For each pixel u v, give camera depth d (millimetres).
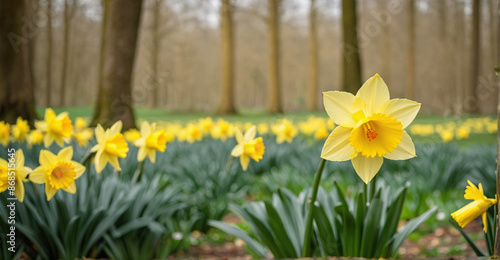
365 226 2080
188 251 3471
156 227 2746
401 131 1380
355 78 12898
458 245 3561
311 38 31484
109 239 2660
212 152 5977
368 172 1481
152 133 2824
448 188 4996
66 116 3043
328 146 1470
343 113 1478
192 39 44031
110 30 9383
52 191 2029
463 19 34719
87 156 2451
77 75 35375
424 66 43906
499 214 1606
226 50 25188
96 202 2771
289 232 2328
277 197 2596
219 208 4148
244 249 3553
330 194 2545
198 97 57031
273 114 24781
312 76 31594
